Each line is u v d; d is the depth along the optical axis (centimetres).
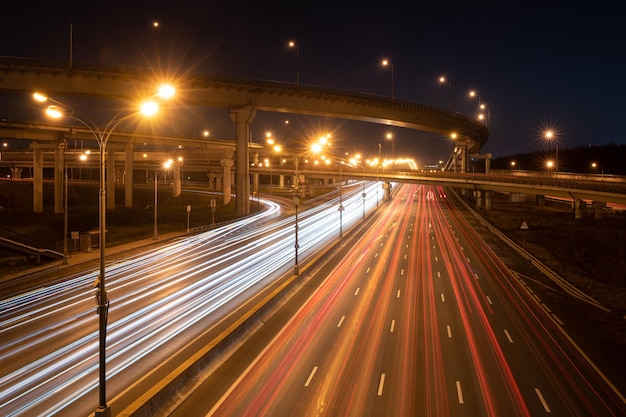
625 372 2125
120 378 2006
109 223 9300
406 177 11606
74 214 10444
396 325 2744
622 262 5962
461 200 11800
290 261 4800
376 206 10656
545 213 9406
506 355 2300
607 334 2683
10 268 4406
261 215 9675
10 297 3488
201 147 13688
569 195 8400
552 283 4009
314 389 1878
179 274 4253
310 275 4147
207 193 15175
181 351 2248
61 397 1831
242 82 8931
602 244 6588
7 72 7250
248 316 2634
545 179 8819
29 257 4822
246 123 9350
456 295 3497
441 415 1683
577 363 2222
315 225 8025
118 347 2384
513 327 2762
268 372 2045
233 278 4019
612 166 17288
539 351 2369
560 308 3219
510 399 1822
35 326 2766
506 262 4916
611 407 1777
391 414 1684
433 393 1858
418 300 3328
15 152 16812
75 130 10769
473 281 3994
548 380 2012
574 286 3988
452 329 2688
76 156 14988
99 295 1541
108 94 7825
